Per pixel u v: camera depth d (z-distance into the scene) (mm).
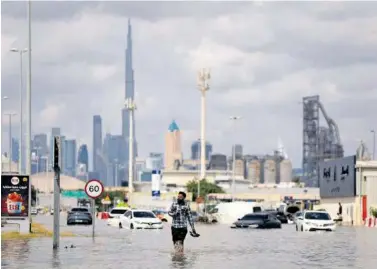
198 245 71438
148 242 75562
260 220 132750
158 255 57156
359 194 190750
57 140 61719
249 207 185625
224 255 57812
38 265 48219
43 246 66562
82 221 147250
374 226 152500
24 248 63906
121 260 52375
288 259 54531
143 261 51656
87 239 81688
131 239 82125
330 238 89125
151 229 119750
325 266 49031
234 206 186000
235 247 68312
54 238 63062
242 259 54094
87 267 47000
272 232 110875
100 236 90562
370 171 191875
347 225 168250
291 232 111062
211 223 179625
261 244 73750
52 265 48250
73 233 98750
